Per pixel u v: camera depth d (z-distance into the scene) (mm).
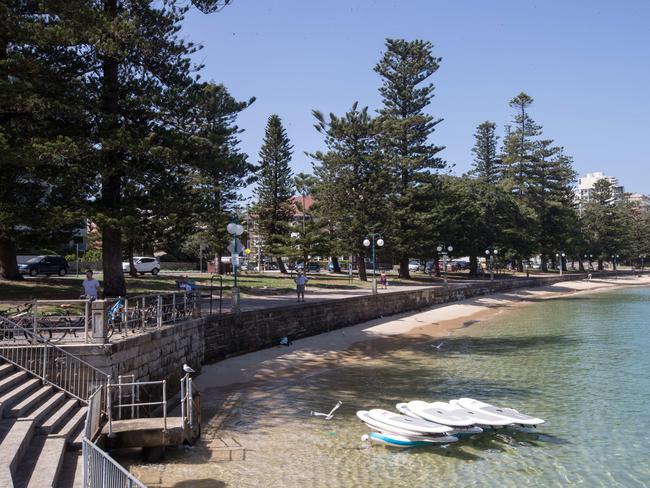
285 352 23484
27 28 18578
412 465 11016
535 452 11867
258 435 12719
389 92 57031
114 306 15312
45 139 19203
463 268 88500
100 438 10406
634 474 10641
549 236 80688
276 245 53281
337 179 49844
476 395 16766
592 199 104125
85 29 19141
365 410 14617
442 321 36406
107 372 12102
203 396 16391
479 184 70188
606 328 33312
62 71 20812
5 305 20672
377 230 49344
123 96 22359
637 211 119750
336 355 23484
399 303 38781
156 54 22219
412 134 56125
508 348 25750
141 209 23344
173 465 10703
